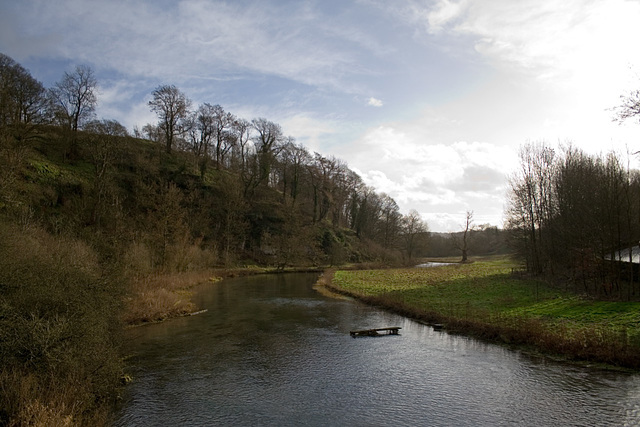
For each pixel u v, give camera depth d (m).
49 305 11.82
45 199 46.72
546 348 18.05
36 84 56.09
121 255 25.58
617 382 14.16
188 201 65.50
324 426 11.40
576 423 11.26
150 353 18.58
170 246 44.28
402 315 28.12
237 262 67.31
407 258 93.56
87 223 41.44
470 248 119.88
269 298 36.59
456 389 14.14
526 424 11.34
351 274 59.03
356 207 107.88
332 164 96.31
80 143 61.91
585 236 31.95
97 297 14.28
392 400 13.25
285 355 18.39
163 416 11.89
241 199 74.31
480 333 21.53
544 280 39.88
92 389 11.68
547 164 46.00
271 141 89.62
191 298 36.12
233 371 16.11
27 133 52.91
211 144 85.88
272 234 76.69
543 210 45.19
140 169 66.94
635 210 31.75
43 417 8.73
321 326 24.64
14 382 9.39
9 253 12.91
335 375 15.73
